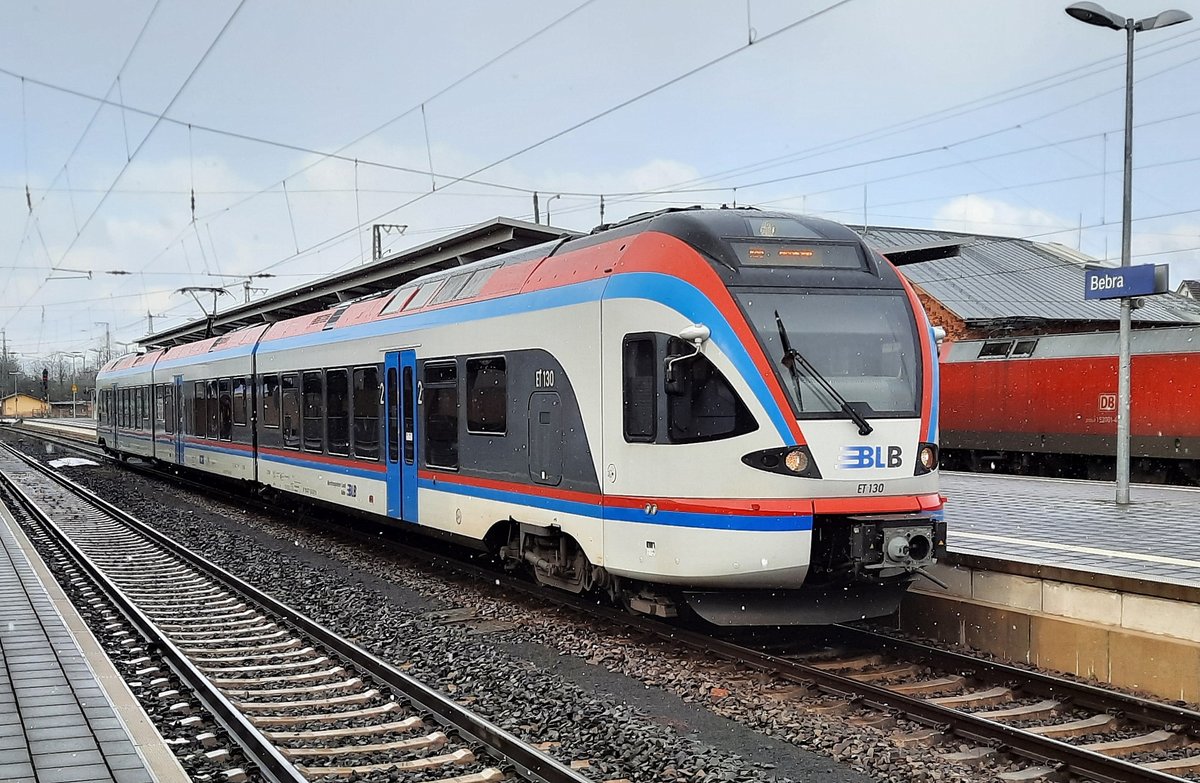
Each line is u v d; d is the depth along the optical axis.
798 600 8.77
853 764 6.34
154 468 30.62
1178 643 7.55
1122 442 15.81
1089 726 6.98
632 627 9.72
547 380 10.05
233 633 10.23
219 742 6.77
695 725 7.16
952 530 12.80
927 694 7.93
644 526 8.75
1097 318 32.72
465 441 11.64
